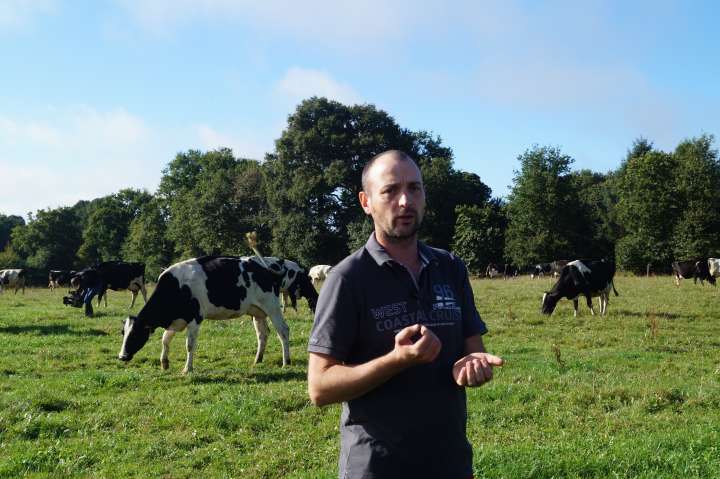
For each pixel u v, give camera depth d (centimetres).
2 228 13538
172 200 7950
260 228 6550
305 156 6188
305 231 6006
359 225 5888
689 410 901
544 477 623
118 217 9550
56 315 2166
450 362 315
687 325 1855
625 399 953
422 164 6619
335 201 6325
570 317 2027
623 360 1312
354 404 308
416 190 320
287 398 952
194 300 1250
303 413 895
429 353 266
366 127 6328
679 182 6175
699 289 3216
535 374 1136
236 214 6706
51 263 10006
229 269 1287
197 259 1289
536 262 6462
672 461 654
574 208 6706
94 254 9631
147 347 1537
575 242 6706
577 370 1188
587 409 902
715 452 673
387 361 274
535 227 6612
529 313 2116
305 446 767
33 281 9606
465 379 293
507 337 1655
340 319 307
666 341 1588
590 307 2112
